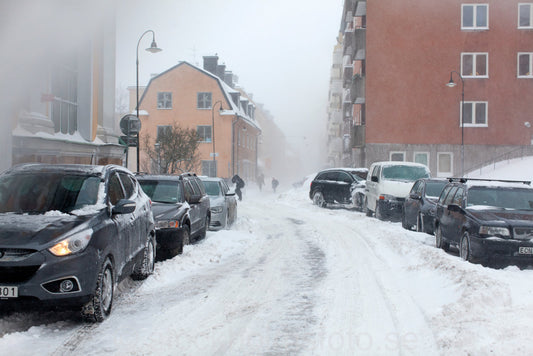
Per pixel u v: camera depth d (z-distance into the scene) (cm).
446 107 3158
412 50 3169
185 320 540
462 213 906
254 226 1552
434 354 430
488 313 525
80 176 638
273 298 639
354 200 2095
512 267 776
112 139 1881
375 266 862
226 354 436
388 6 3175
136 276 740
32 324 527
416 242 1042
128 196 717
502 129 3141
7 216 556
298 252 1037
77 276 506
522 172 2642
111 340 473
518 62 3141
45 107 1362
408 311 570
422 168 1761
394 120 3170
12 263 494
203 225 1179
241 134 5284
